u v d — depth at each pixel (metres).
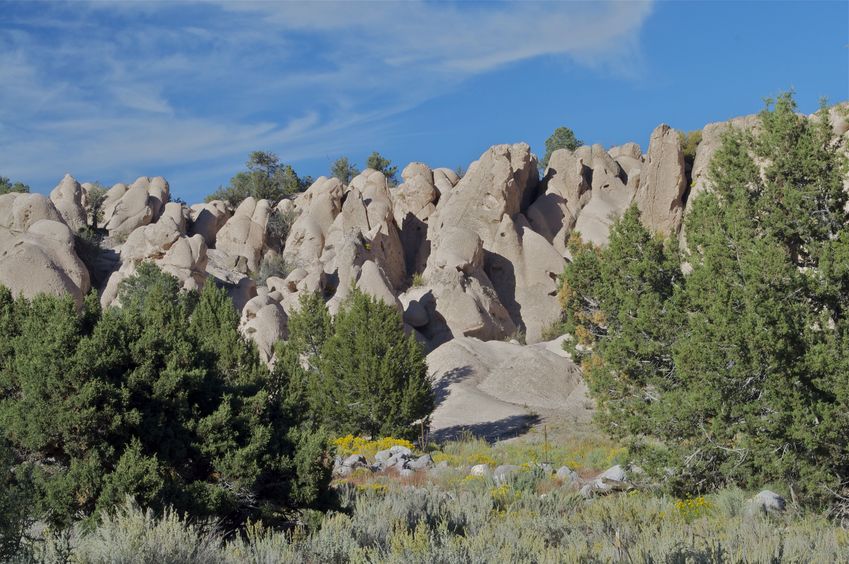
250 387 17.84
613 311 32.66
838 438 20.58
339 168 122.25
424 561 10.87
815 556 12.04
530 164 85.62
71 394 13.95
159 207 89.00
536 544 12.34
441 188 89.38
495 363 56.69
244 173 113.88
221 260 80.44
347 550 12.20
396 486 21.14
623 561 11.31
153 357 15.32
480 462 28.88
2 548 9.56
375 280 65.75
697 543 12.54
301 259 79.50
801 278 24.27
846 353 21.80
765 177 29.33
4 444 10.43
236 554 11.50
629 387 27.67
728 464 21.56
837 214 27.64
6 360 15.93
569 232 80.00
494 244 76.25
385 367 38.22
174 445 14.73
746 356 21.64
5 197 72.12
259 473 14.87
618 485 23.22
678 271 31.05
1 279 58.59
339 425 38.22
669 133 73.19
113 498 12.97
